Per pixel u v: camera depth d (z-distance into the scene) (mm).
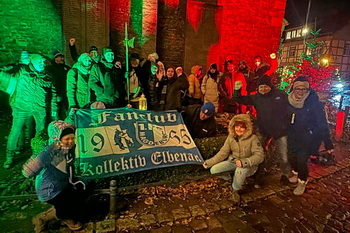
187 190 3979
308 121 3934
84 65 5109
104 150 3793
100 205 3428
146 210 3393
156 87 6332
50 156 2615
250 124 3680
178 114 4668
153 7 9008
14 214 3131
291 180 4449
